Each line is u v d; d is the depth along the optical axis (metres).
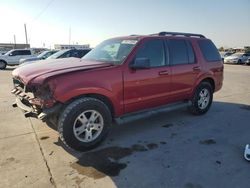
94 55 4.98
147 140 4.47
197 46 5.70
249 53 31.30
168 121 5.52
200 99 5.89
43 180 3.17
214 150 4.08
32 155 3.83
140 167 3.51
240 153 3.99
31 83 3.70
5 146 4.14
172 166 3.54
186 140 4.49
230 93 9.15
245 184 3.13
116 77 4.14
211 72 5.95
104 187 3.05
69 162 3.63
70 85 3.68
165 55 4.96
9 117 5.72
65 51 12.82
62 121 3.72
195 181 3.18
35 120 5.48
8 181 3.14
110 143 4.32
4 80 12.65
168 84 4.99
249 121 5.62
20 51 22.84
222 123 5.45
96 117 4.01
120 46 4.72
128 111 4.48
